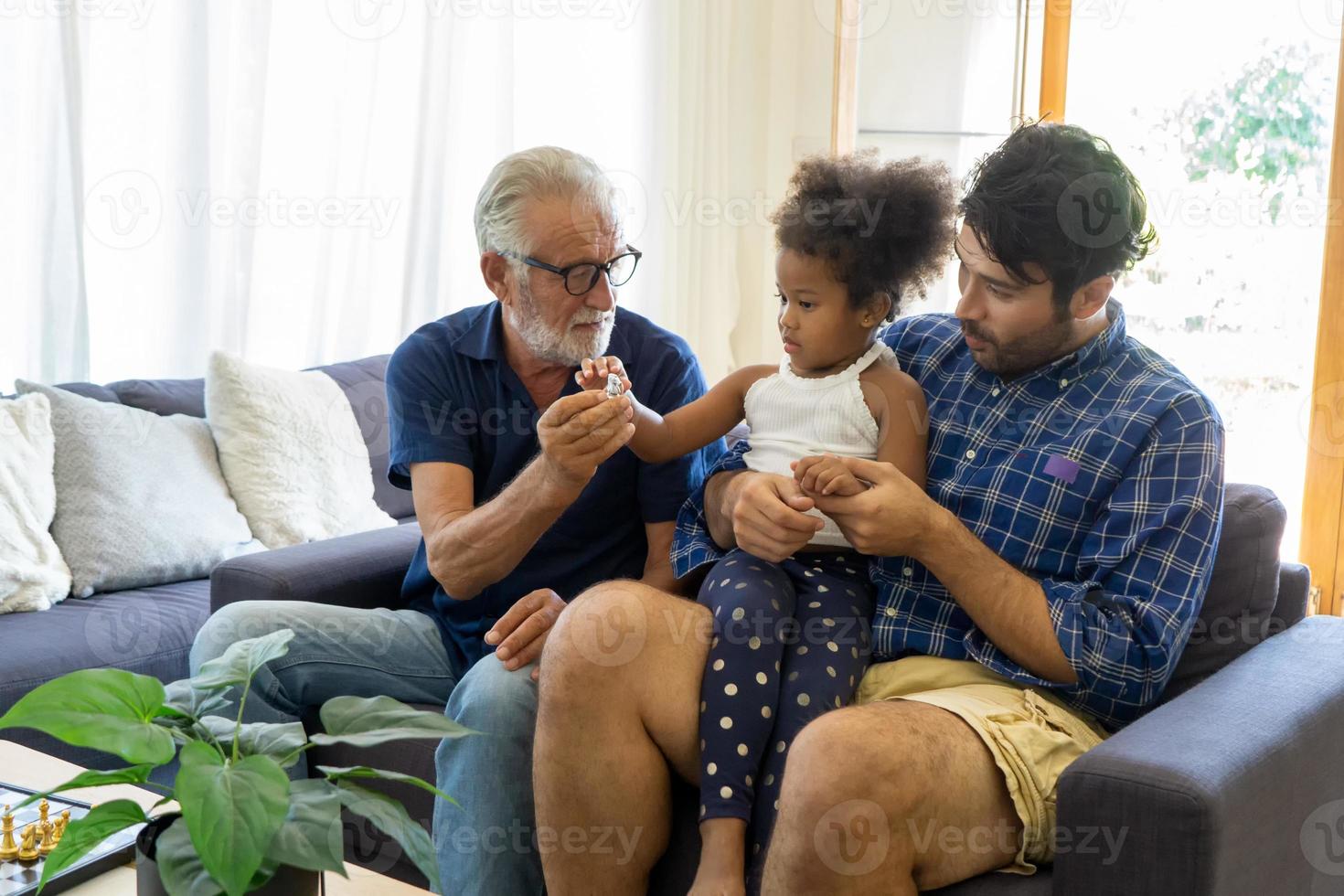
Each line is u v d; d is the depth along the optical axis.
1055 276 1.44
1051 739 1.31
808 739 1.23
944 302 3.64
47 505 2.27
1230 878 1.13
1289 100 3.37
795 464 1.44
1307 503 3.37
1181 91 3.54
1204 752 1.16
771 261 4.18
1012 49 3.71
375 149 3.26
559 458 1.51
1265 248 3.45
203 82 2.80
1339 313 3.29
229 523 2.52
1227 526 1.54
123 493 2.37
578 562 1.82
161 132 2.81
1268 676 1.39
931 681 1.45
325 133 3.13
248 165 2.94
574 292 1.70
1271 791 1.19
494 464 1.83
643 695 1.37
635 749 1.37
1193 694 1.34
